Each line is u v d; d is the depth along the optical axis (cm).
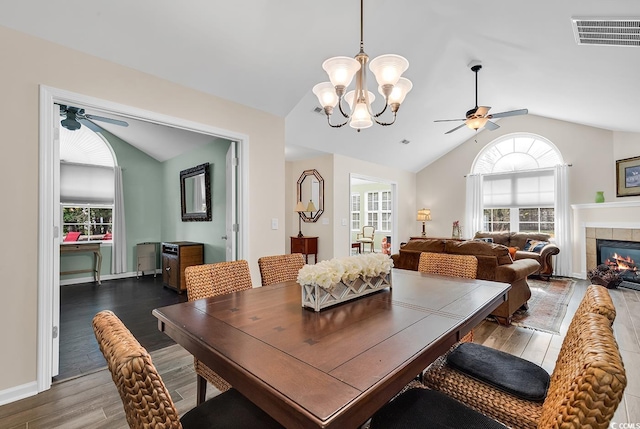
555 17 257
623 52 275
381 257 179
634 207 516
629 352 265
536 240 618
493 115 416
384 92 187
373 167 673
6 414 183
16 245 197
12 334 196
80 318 351
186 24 231
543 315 367
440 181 781
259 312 143
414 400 118
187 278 179
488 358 146
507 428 104
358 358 98
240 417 111
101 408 190
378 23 293
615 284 492
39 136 205
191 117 285
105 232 595
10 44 196
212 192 456
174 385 217
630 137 545
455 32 348
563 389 72
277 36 262
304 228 629
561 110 534
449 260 240
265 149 346
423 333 118
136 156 612
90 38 219
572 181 607
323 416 71
